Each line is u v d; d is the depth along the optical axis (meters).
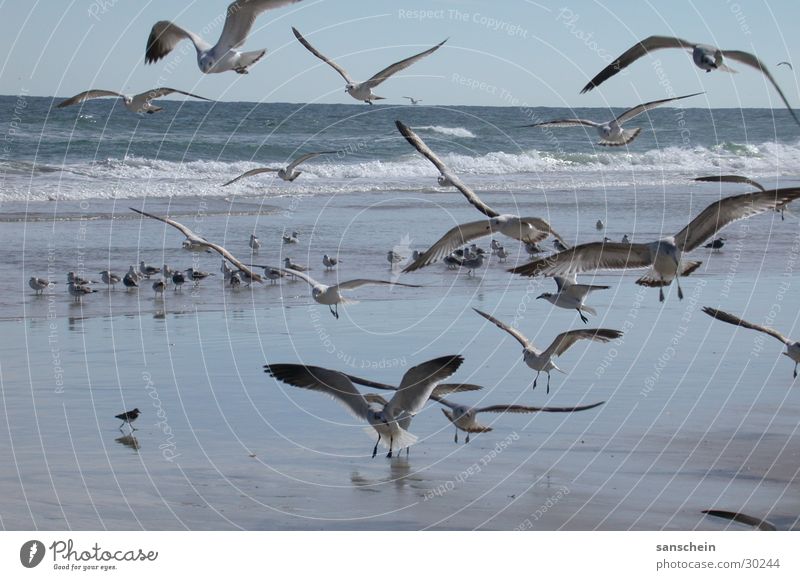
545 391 14.89
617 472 11.59
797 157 70.62
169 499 10.70
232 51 10.52
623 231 34.16
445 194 46.28
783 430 13.07
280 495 10.88
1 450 12.11
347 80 13.16
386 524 10.13
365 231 34.62
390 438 10.09
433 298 23.05
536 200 44.12
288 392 15.16
